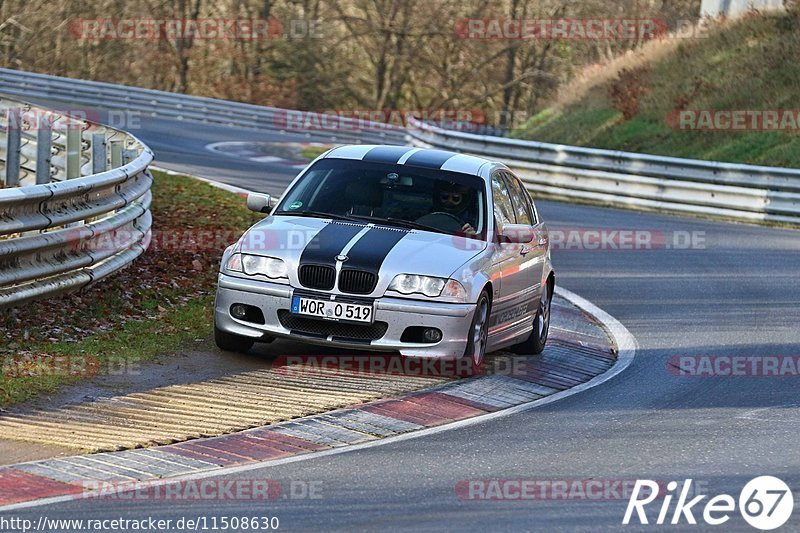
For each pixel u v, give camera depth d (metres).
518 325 33.38
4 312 30.73
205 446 22.20
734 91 102.19
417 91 188.38
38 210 31.73
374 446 23.09
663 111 105.38
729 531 18.75
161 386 26.56
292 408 25.41
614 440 24.59
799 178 73.94
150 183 44.41
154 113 122.56
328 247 29.56
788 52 103.38
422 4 177.00
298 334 29.12
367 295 28.86
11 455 20.78
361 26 180.38
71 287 33.50
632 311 42.88
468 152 87.44
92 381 26.44
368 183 32.41
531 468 22.05
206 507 18.62
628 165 80.19
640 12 166.25
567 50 181.88
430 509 19.05
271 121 119.94
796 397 30.02
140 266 40.22
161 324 33.03
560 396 29.03
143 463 20.88
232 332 29.83
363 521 18.25
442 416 26.02
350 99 183.88
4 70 126.38
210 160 84.62
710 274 52.12
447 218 31.59
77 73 177.88
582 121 112.19
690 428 26.09
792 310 44.12
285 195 32.59
